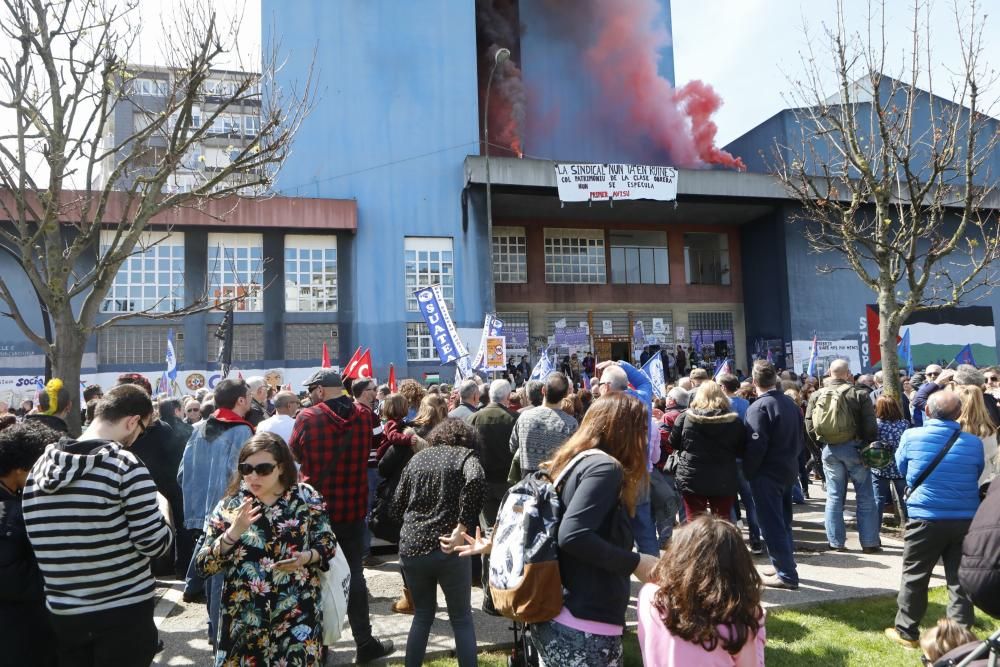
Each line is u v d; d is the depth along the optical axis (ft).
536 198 79.61
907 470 15.64
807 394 38.34
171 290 67.00
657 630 8.25
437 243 75.15
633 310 90.68
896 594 19.24
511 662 14.03
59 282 18.54
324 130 73.92
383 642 15.70
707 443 19.72
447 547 12.69
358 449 15.53
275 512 10.33
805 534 27.25
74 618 9.46
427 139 76.64
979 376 21.86
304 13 75.41
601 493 9.05
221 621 10.05
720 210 87.45
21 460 10.18
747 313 94.12
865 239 30.89
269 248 70.38
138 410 10.91
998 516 9.00
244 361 68.08
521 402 26.61
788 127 86.79
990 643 7.77
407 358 72.23
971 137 28.22
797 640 15.94
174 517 21.83
